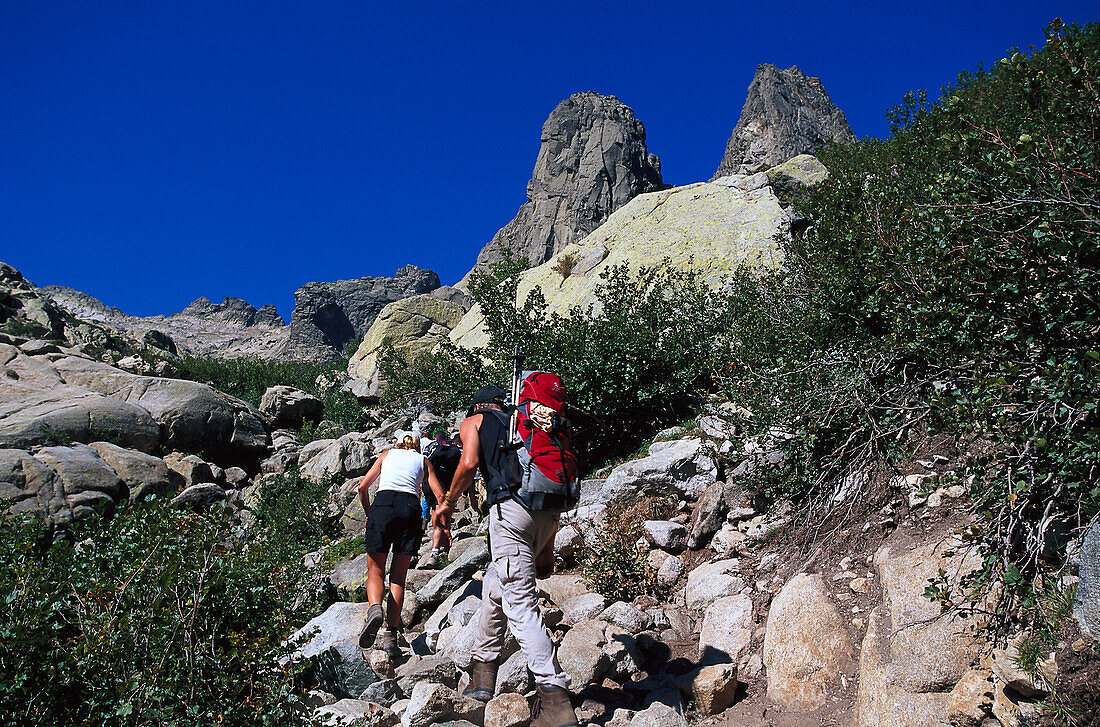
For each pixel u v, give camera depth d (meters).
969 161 4.31
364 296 139.25
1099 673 3.05
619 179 107.19
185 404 13.59
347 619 5.80
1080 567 3.27
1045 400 3.68
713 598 5.30
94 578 4.49
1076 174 3.79
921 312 4.82
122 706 3.74
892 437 5.36
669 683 4.50
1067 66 4.16
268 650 4.50
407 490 6.03
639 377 8.97
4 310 23.86
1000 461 3.93
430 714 4.32
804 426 5.79
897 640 3.85
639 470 6.98
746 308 8.91
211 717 4.05
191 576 4.54
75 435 12.25
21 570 4.17
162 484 11.66
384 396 11.88
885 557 4.53
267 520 9.55
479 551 6.53
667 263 12.54
